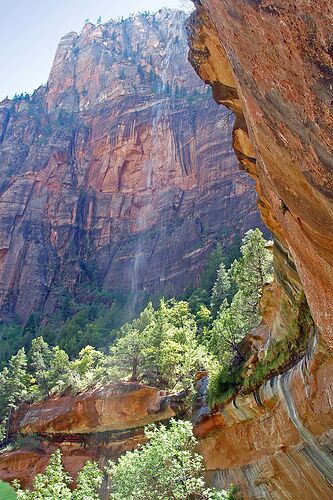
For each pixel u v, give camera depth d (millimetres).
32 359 57000
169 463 15953
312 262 6941
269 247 17812
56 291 96375
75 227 107750
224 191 91500
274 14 3820
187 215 93875
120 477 15805
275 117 4828
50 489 14016
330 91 3752
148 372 37906
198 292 64250
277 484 16562
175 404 32906
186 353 34594
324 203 4977
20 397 49406
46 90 149750
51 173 116188
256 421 17734
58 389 46125
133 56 139875
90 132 122938
